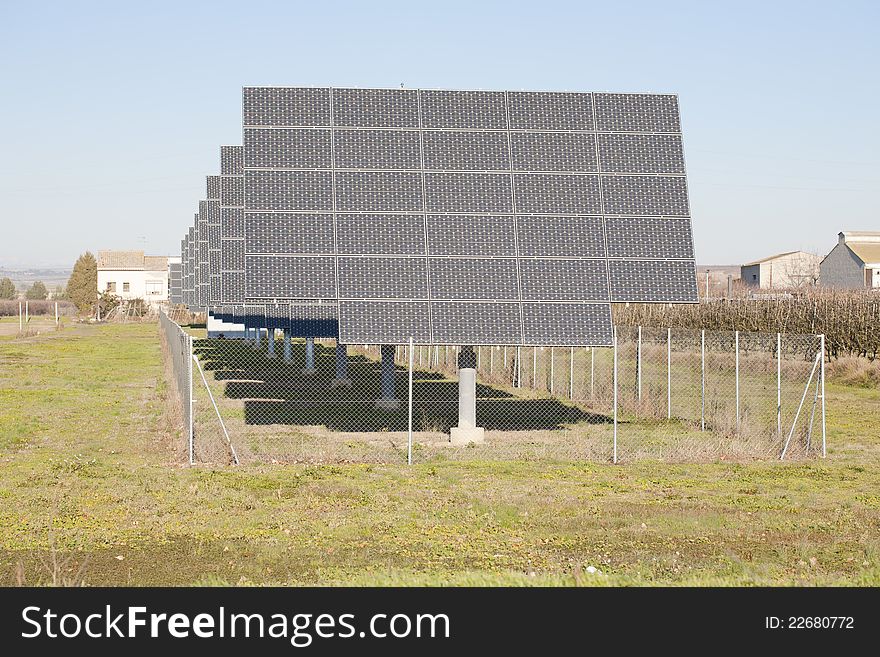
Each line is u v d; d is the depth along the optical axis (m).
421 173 43.06
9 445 41.62
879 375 68.31
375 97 44.69
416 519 28.23
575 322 40.25
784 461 38.72
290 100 44.06
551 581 21.20
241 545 25.30
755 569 23.08
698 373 70.19
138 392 65.44
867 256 179.12
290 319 69.50
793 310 85.75
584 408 55.19
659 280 41.81
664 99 46.34
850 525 28.08
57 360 95.88
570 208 42.97
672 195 43.88
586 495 31.84
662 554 24.83
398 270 40.66
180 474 34.50
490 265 41.16
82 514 28.28
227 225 64.25
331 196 42.06
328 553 24.61
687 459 38.78
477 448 40.81
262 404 56.44
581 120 45.31
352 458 37.97
